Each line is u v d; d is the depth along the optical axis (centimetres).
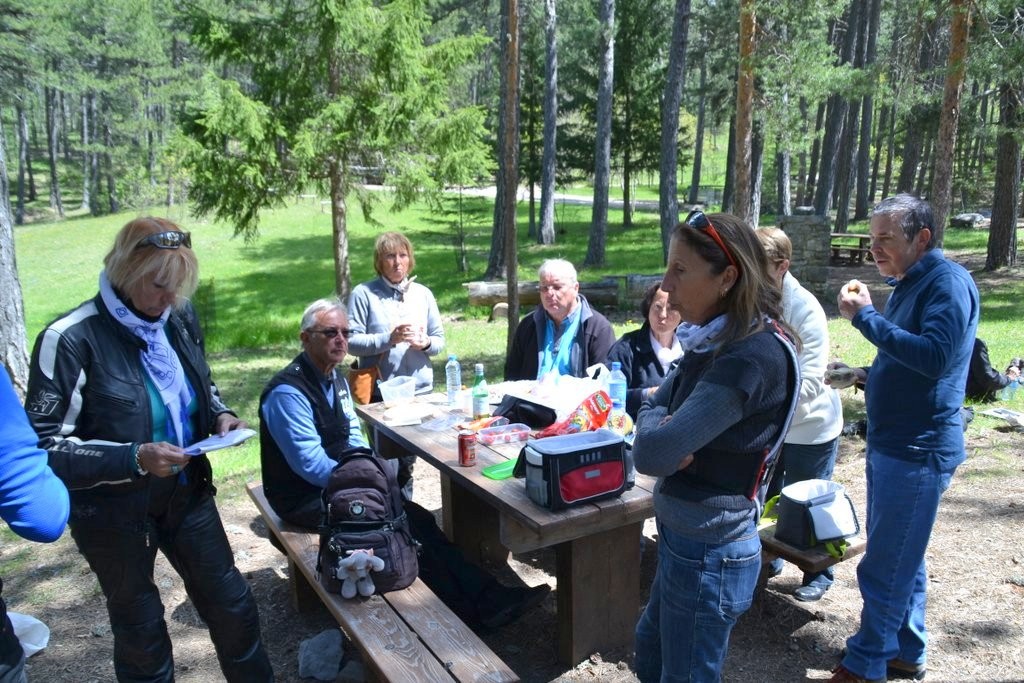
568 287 421
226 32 1160
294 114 1193
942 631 326
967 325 244
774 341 192
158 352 238
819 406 333
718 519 197
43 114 5284
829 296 1466
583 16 2667
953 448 259
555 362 435
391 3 1173
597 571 315
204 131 1165
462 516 413
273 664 324
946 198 942
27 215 4303
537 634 345
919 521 261
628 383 397
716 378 188
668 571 207
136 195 3666
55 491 163
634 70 2992
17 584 405
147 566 242
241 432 243
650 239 2930
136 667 249
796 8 1143
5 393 157
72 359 219
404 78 1178
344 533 282
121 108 3978
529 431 360
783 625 333
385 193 1334
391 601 278
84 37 3488
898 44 1152
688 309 199
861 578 277
